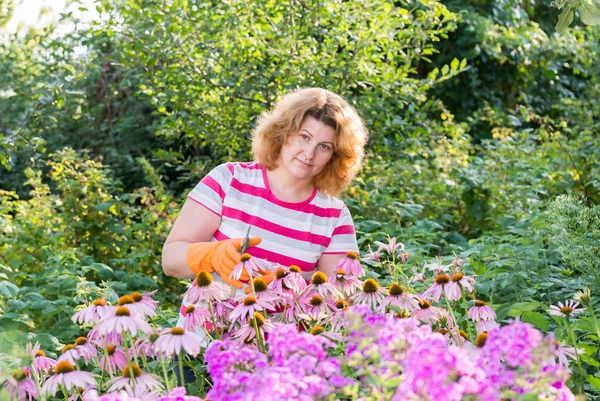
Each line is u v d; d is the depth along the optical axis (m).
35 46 8.83
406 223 5.85
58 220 6.05
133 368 1.94
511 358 1.58
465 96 10.48
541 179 5.98
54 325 4.23
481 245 4.11
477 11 10.37
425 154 6.65
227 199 2.52
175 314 3.68
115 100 9.58
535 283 3.64
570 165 6.70
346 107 2.52
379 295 2.34
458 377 1.71
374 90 6.38
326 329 2.27
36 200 6.25
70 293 4.38
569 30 9.02
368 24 6.43
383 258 4.71
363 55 6.03
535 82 10.80
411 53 6.57
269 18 5.96
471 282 2.34
